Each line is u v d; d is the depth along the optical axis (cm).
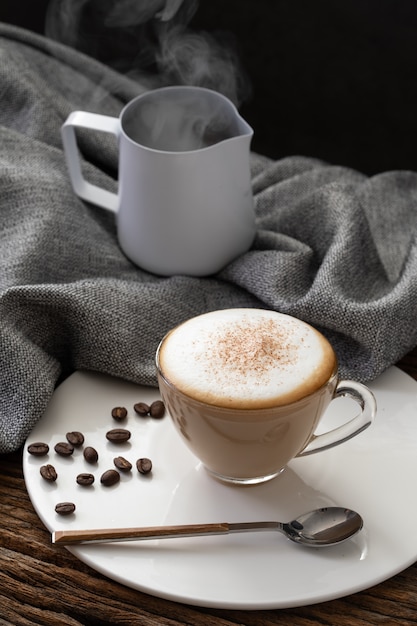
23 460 68
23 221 80
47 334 75
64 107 92
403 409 71
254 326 66
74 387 73
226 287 81
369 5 111
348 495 66
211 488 67
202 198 77
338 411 71
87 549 63
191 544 63
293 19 114
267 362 63
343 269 77
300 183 88
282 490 66
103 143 90
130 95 97
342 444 69
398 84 115
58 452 68
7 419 70
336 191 82
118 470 68
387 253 84
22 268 76
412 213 87
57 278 78
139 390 73
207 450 65
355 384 65
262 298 78
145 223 79
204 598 60
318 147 123
